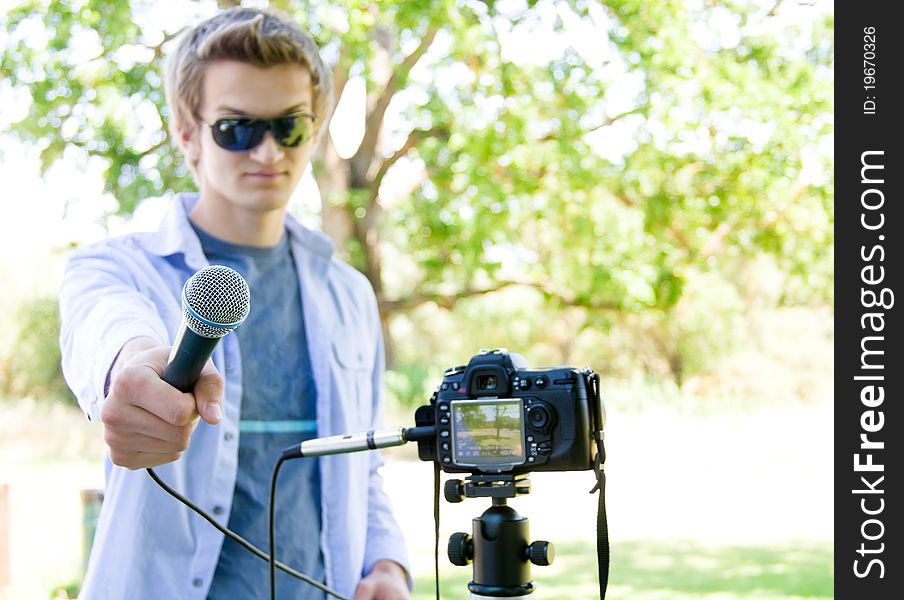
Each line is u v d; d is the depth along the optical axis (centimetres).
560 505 1095
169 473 204
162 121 1340
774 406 2056
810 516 995
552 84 1384
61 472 1342
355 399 242
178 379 137
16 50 1314
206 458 210
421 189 1547
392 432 174
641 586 737
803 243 1445
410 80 1435
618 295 1478
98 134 1326
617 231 1474
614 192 1445
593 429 169
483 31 1344
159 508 205
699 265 1530
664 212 1414
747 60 1420
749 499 1112
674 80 1333
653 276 1466
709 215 1430
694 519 998
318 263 244
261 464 220
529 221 1528
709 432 1780
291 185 221
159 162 1349
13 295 1906
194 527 208
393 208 1572
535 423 166
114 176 1319
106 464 212
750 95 1334
